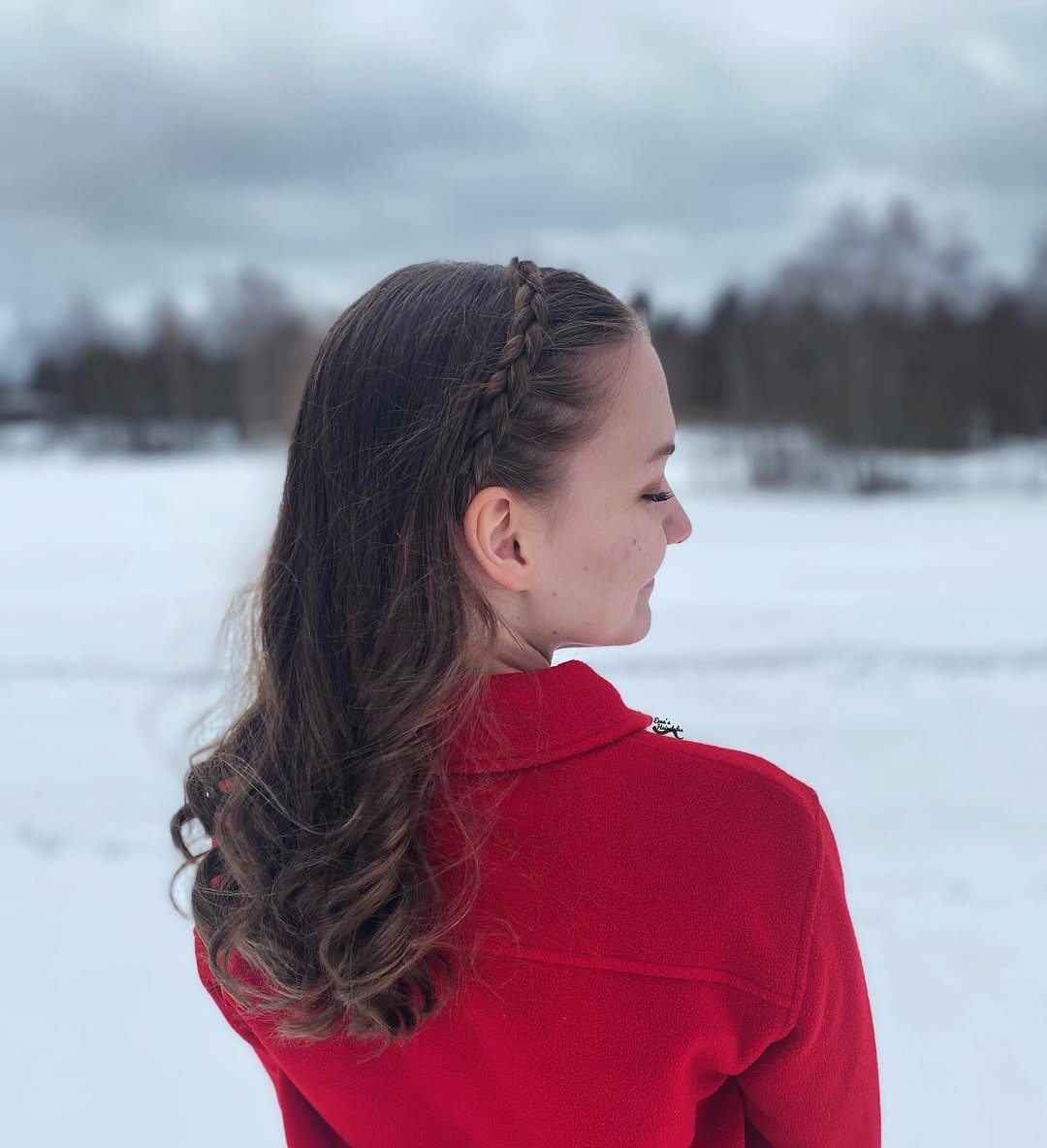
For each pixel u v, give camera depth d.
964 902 3.22
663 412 0.71
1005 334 27.11
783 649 6.54
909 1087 2.35
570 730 0.68
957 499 19.11
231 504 17.45
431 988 0.69
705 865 0.65
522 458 0.67
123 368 42.88
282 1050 0.82
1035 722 4.99
